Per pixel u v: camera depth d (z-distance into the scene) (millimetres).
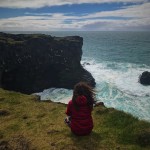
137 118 12109
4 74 62281
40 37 72812
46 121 12656
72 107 9922
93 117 12586
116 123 11625
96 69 100500
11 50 63312
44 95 67000
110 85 72438
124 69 99625
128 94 62875
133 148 9531
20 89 67312
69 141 9953
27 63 67375
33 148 9797
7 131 11844
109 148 9477
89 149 9398
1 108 15172
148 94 62625
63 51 76000
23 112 14414
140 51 182875
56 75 74875
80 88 9727
